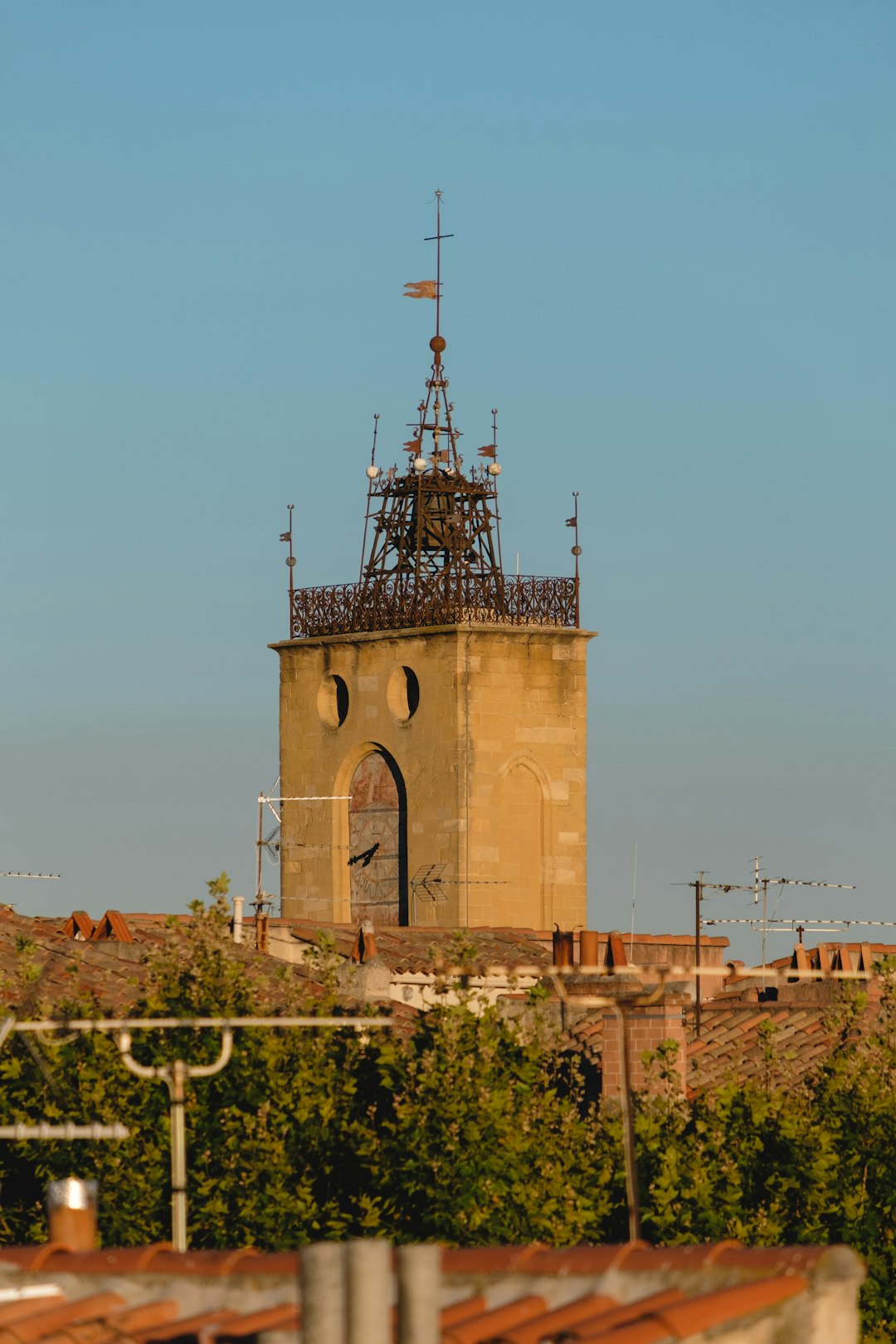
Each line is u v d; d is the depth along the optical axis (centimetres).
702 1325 3750
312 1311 3528
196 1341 4094
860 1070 9706
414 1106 9069
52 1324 4253
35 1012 9481
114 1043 9225
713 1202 9119
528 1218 8919
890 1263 9338
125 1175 8975
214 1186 9044
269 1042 9319
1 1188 9200
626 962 13150
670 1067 9831
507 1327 3972
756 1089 9531
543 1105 9319
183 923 9938
